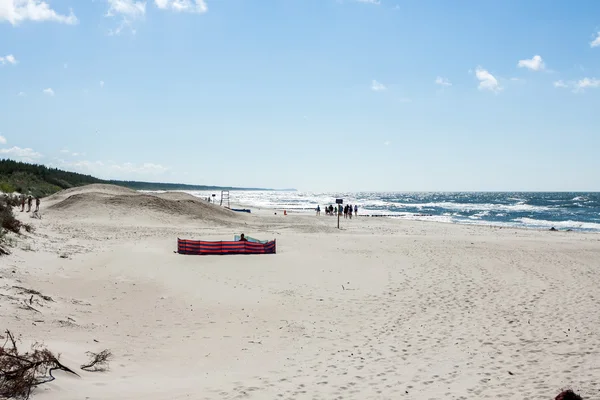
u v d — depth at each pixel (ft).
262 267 67.62
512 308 47.03
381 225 161.38
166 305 47.32
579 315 43.88
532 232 141.69
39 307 39.24
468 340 37.01
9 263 53.21
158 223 136.15
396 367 30.76
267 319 43.55
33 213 127.54
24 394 20.86
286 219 178.60
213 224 144.15
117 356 30.89
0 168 279.90
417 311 46.50
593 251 88.02
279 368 30.48
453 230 146.61
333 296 52.65
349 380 28.09
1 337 28.76
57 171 364.99
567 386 26.48
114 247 79.20
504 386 26.96
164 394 24.35
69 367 25.82
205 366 30.68
